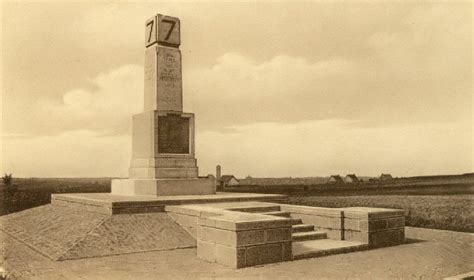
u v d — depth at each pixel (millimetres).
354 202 37219
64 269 10117
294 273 9711
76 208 16531
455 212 27438
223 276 9414
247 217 11273
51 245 12602
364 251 12578
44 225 15477
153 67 18906
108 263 10719
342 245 12734
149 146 18406
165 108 18797
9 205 32844
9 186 40750
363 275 9547
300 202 38625
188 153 19078
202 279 9164
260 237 10672
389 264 10727
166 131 18562
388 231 13680
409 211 27188
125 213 14266
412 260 11250
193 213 13602
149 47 19516
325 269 10125
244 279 9156
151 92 19000
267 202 16781
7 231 16375
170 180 17938
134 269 10078
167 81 18938
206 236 11227
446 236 15688
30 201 35219
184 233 13648
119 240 12547
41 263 10773
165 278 9266
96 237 12500
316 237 13789
